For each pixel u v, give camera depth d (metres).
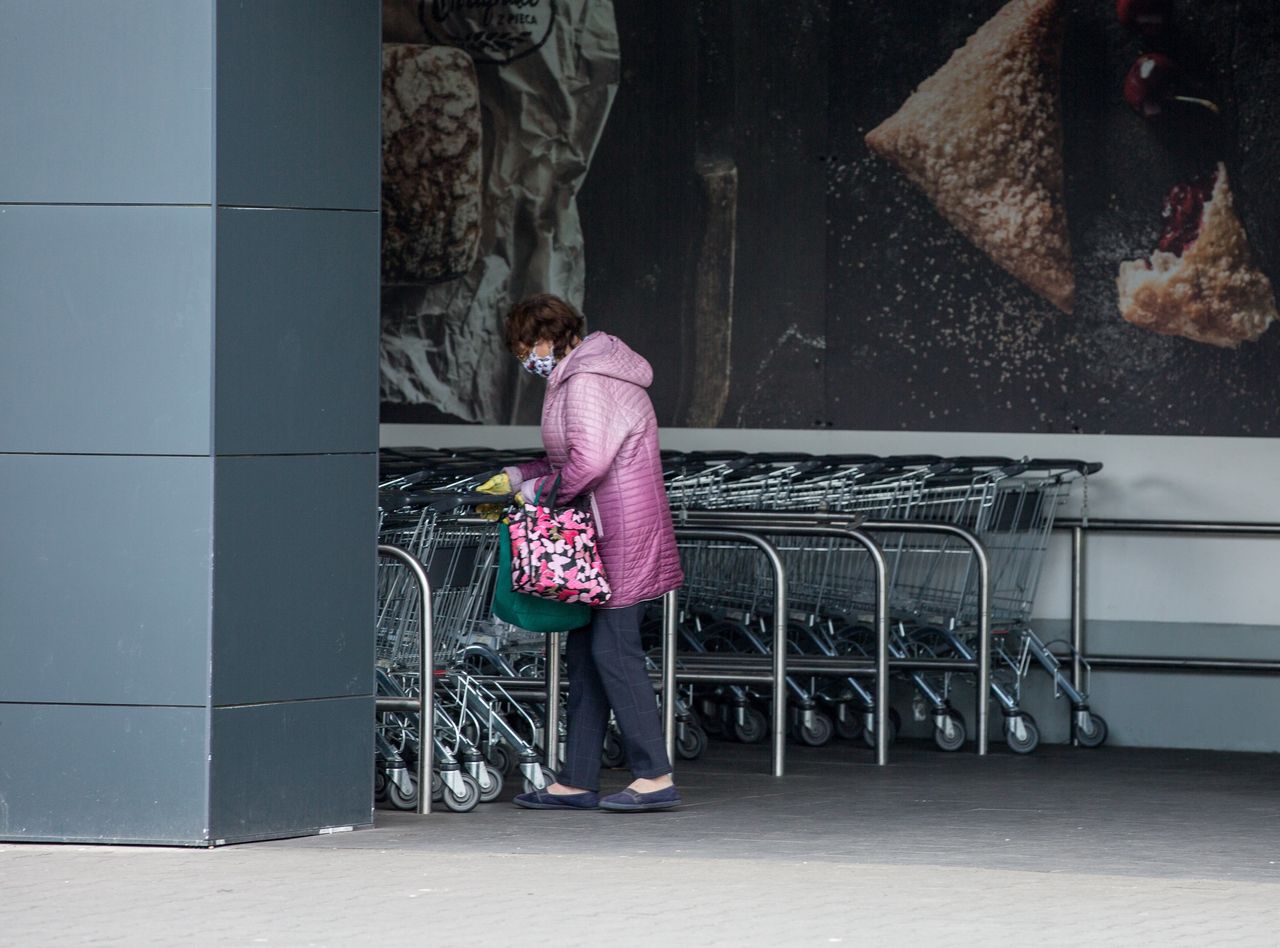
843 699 29.70
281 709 18.17
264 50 17.83
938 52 31.09
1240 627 30.23
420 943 13.76
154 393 17.55
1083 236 30.75
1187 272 30.47
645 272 31.95
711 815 20.69
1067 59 30.72
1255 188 30.23
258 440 17.88
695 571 30.05
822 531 26.12
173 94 17.48
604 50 31.97
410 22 32.38
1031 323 30.94
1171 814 21.19
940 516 29.75
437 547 22.73
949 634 29.33
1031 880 16.30
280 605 18.12
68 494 17.69
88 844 17.72
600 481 20.30
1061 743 30.28
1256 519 30.34
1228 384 30.42
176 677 17.56
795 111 31.48
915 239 31.23
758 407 31.67
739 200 31.66
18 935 14.01
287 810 18.31
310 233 18.23
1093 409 30.77
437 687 23.25
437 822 19.88
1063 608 30.70
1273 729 29.77
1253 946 13.73
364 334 18.70
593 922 14.47
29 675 17.77
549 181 32.19
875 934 14.09
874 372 31.34
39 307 17.67
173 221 17.50
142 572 17.59
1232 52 30.25
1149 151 30.52
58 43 17.61
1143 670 30.22
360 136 18.62
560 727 25.44
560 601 20.20
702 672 26.17
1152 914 14.85
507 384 32.38
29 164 17.67
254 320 17.81
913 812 21.11
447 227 32.47
